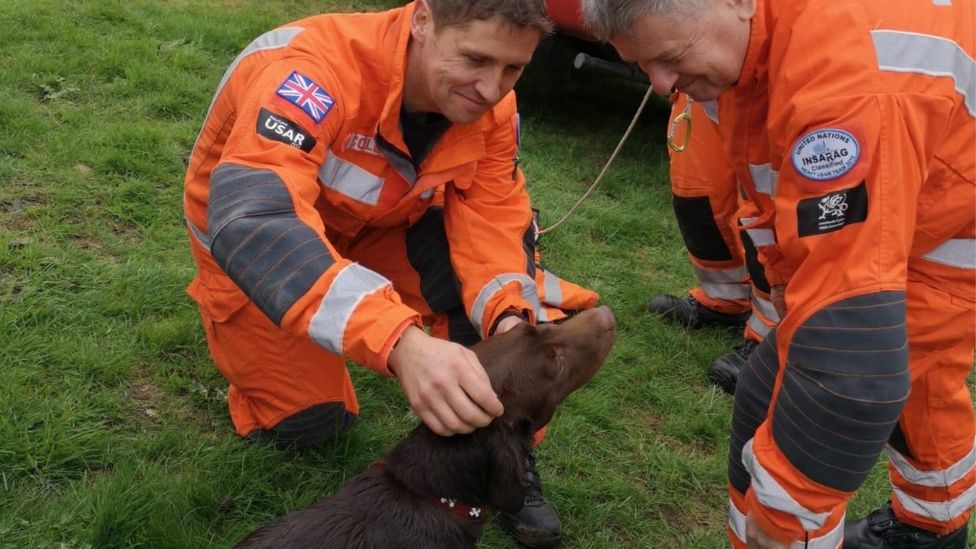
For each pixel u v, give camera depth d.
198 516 2.88
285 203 2.26
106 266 3.97
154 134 5.04
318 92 2.54
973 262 2.37
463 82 2.54
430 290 3.32
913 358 2.51
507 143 3.17
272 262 2.15
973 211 2.23
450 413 2.02
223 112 2.81
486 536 3.10
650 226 5.42
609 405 3.82
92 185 4.54
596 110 7.36
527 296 3.08
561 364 2.54
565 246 5.05
